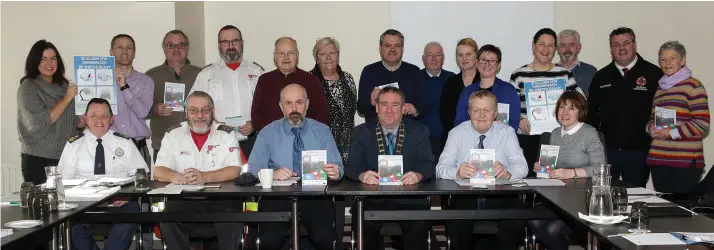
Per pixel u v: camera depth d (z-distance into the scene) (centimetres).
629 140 530
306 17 679
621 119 532
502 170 404
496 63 499
